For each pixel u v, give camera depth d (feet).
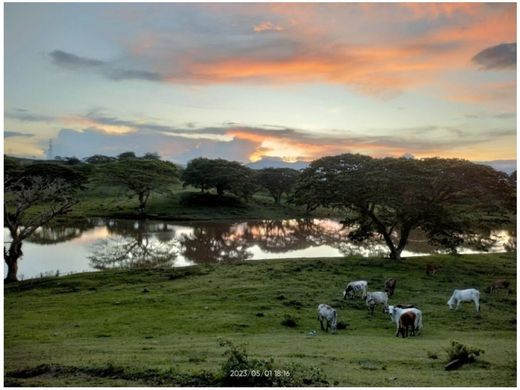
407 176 132.98
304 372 43.39
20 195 124.36
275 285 103.60
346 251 184.96
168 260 160.45
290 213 350.23
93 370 45.27
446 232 140.87
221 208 337.31
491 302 91.97
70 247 183.73
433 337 66.80
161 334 68.33
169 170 337.52
